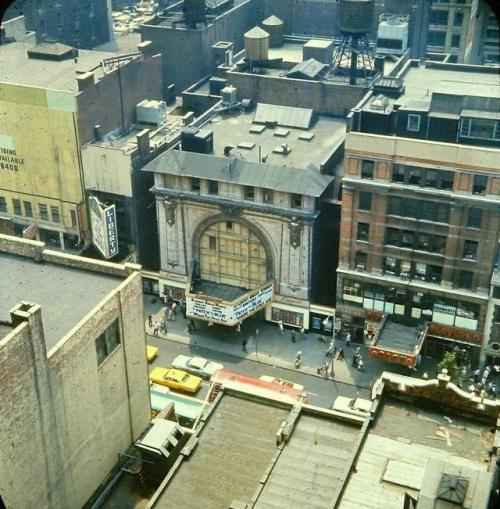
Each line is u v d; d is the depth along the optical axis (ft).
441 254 261.65
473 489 93.09
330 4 448.65
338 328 290.97
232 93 338.54
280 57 399.44
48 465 152.87
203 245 296.51
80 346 155.22
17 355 136.46
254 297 286.46
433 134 256.32
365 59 379.55
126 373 178.09
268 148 303.07
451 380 250.57
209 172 278.67
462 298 264.72
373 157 252.42
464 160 241.76
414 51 420.36
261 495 122.83
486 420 133.80
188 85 400.88
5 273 177.68
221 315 284.41
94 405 166.09
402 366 278.26
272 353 286.66
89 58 336.49
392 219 261.24
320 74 347.56
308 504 120.37
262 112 326.24
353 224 268.00
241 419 153.17
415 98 274.77
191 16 390.01
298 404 143.64
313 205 269.44
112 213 294.25
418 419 134.62
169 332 297.94
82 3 511.81
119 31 572.92
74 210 314.96
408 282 270.46
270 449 145.07
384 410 136.98
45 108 295.89
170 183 287.69
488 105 250.98
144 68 334.24
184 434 183.93
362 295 280.51
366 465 122.31
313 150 301.84
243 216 281.95
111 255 302.66
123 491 177.99
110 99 313.12
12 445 140.15
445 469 97.45
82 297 169.37
